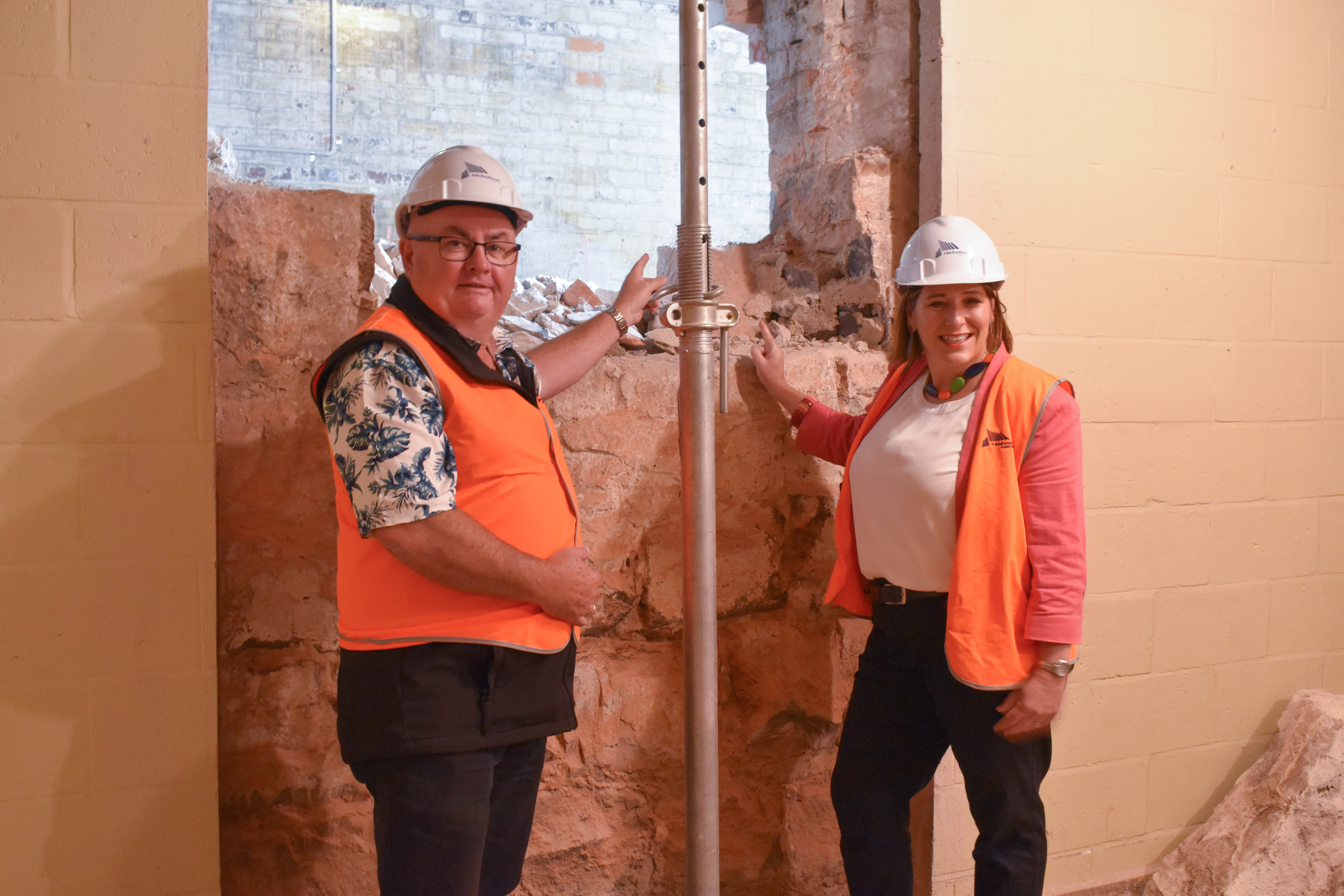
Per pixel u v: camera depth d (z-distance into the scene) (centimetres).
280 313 187
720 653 219
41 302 167
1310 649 268
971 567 169
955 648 169
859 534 190
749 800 222
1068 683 237
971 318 180
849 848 188
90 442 170
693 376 176
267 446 188
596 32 746
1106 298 241
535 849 207
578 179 750
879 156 235
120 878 175
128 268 171
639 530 211
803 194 260
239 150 675
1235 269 255
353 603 148
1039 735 168
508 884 164
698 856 181
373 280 217
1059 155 236
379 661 144
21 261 166
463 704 142
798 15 262
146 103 171
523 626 146
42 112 166
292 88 682
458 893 142
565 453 204
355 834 197
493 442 147
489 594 142
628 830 214
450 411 145
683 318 175
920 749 189
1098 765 246
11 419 166
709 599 178
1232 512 257
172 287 173
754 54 287
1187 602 253
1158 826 253
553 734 153
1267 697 263
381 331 140
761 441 219
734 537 218
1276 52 258
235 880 191
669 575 213
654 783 216
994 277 179
